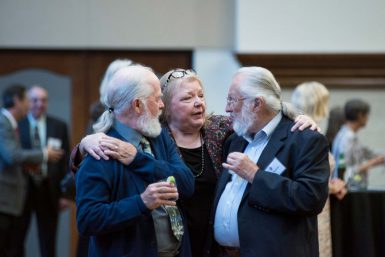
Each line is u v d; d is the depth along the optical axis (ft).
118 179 12.67
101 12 33.06
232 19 32.86
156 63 33.27
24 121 31.35
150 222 12.76
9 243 29.40
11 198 28.66
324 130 28.73
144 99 12.95
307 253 13.91
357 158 25.86
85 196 12.37
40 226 30.37
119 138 13.08
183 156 15.39
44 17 33.12
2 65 33.58
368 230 18.24
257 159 14.42
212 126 15.89
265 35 31.58
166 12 33.06
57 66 33.60
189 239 14.15
